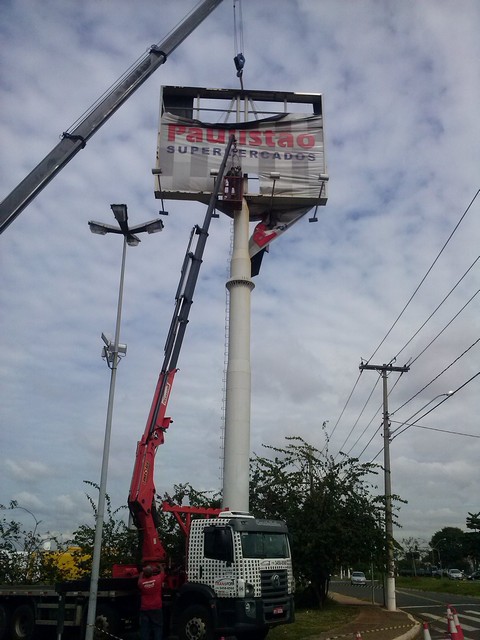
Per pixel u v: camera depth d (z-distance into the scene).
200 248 20.36
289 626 19.27
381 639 16.20
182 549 17.89
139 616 15.70
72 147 15.55
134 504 16.39
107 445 15.34
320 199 28.70
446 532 116.38
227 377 25.11
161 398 17.72
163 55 17.98
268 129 29.89
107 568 21.91
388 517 27.20
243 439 24.16
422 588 55.69
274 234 28.39
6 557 23.95
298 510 26.03
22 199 14.73
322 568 25.16
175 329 18.91
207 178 28.62
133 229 17.30
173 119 29.78
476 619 23.11
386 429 30.61
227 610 14.49
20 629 16.64
